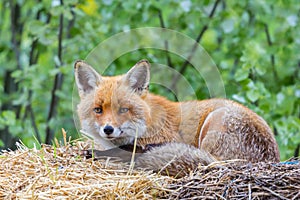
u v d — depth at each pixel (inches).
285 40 637.9
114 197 298.5
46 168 331.0
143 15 645.9
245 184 293.9
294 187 289.7
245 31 642.8
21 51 756.6
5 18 815.1
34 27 598.9
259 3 650.2
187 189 299.3
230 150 374.3
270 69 639.8
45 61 764.6
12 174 327.6
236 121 380.5
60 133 617.0
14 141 697.0
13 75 632.4
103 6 655.8
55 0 610.2
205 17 644.7
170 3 636.7
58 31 628.1
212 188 295.6
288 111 581.0
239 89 614.9
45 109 729.6
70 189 301.7
